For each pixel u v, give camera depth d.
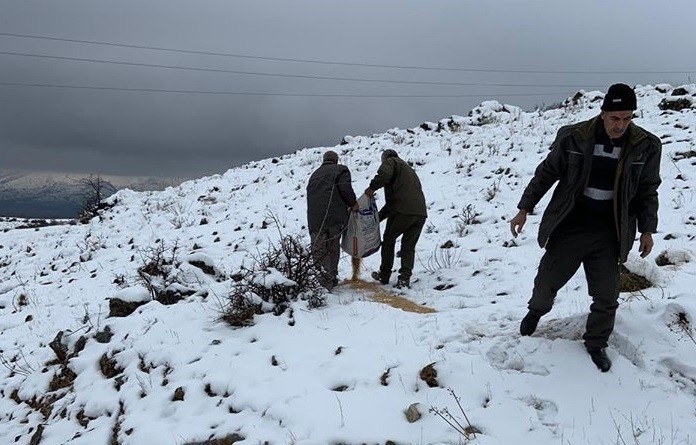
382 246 7.48
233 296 6.32
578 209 4.27
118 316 7.43
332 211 7.17
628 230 4.14
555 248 4.40
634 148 3.99
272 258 6.77
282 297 6.42
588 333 4.42
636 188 4.11
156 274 8.04
